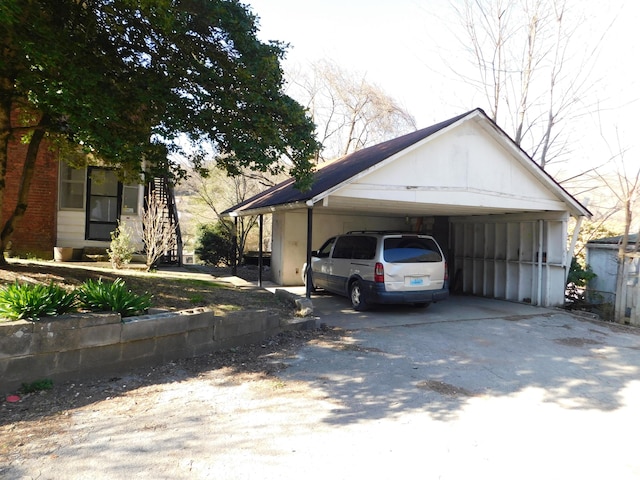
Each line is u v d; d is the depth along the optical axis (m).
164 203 14.29
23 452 3.28
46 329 4.45
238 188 23.56
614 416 4.29
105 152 5.53
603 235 14.39
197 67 6.29
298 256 14.05
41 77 5.16
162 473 3.06
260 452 3.40
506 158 10.02
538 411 4.38
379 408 4.34
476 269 13.34
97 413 4.02
